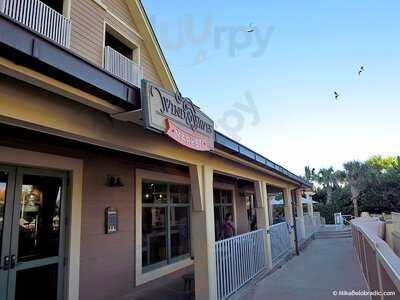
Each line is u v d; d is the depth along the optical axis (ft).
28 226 15.78
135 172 23.31
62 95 9.28
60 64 7.93
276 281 24.64
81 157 18.66
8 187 15.05
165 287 23.24
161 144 14.85
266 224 29.25
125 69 27.40
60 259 17.01
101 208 19.88
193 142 13.48
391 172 111.14
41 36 7.43
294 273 27.66
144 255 24.12
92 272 18.65
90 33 24.70
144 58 31.24
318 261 33.71
